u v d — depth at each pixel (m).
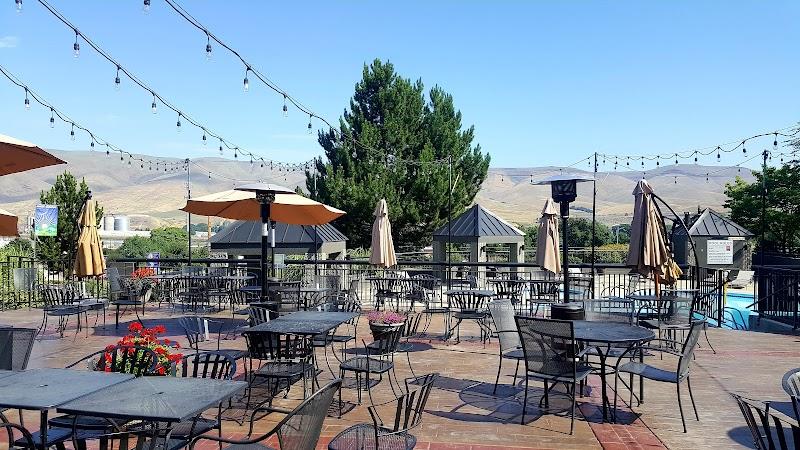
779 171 24.91
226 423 5.35
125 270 14.15
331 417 5.54
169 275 13.66
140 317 12.00
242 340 9.41
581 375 5.47
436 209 27.95
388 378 7.10
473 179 31.78
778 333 10.75
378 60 30.64
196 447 4.75
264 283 8.80
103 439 3.72
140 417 3.04
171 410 3.15
